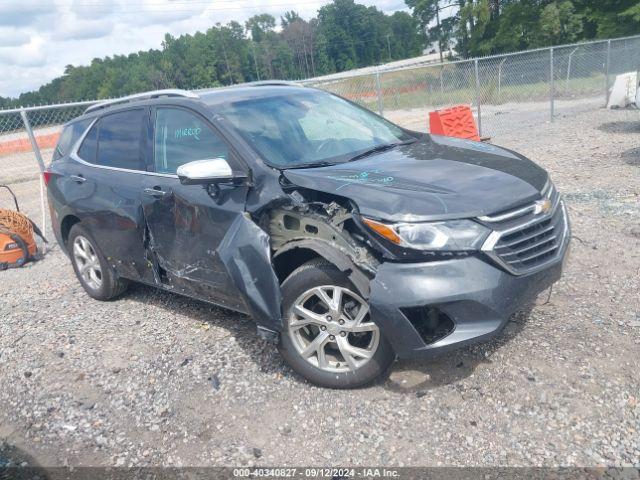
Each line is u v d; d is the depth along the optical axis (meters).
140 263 4.98
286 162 3.98
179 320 5.06
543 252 3.47
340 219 3.53
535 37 41.69
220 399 3.77
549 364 3.67
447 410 3.38
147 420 3.67
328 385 3.70
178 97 4.71
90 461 3.36
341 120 4.78
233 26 113.75
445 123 11.33
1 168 15.84
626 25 35.97
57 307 5.79
